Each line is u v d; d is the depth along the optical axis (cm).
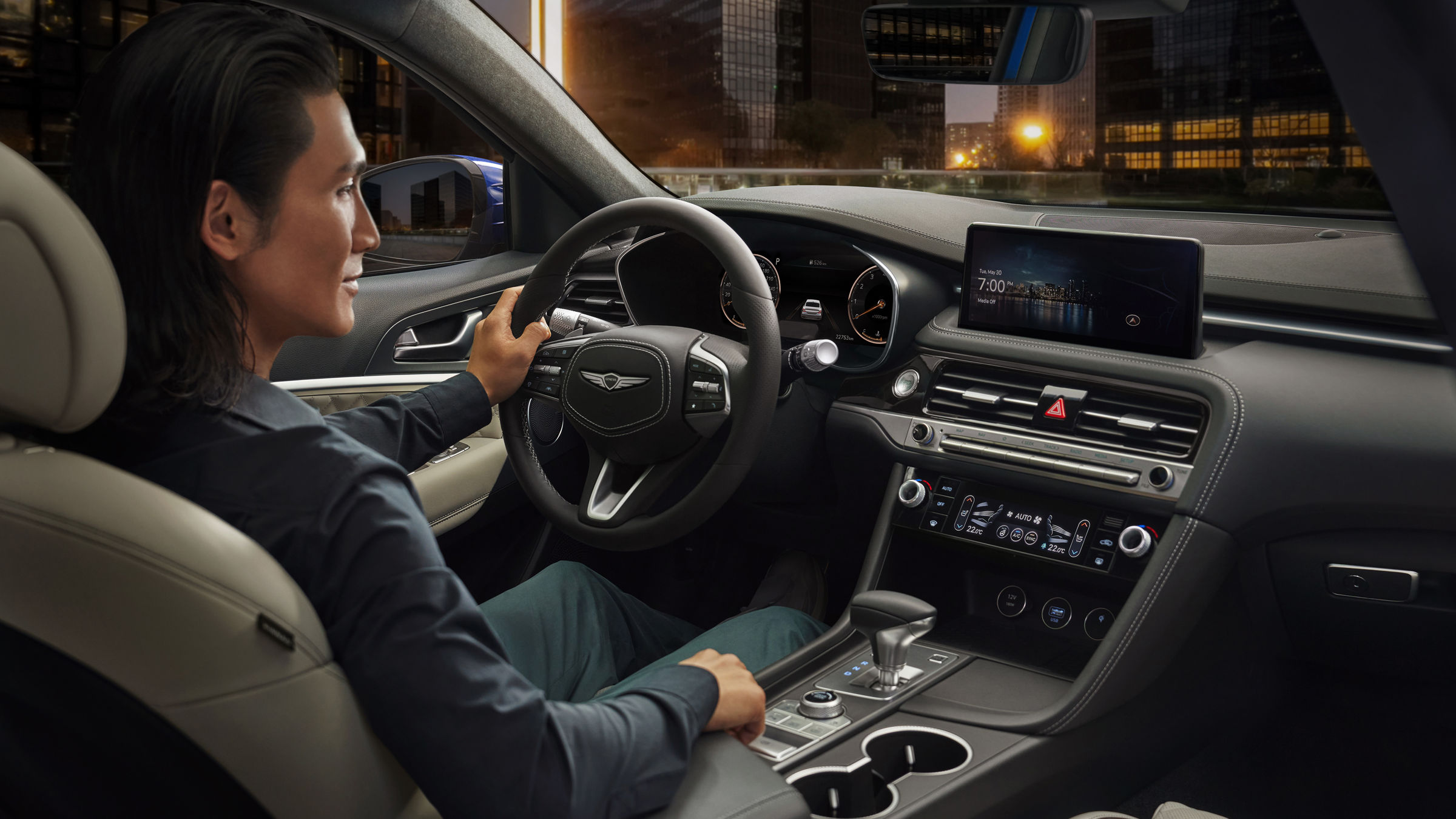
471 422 128
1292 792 182
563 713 82
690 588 237
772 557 242
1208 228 204
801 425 208
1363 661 164
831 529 214
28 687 71
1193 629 156
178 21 77
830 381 206
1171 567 151
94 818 74
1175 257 163
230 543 71
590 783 80
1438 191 80
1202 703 171
